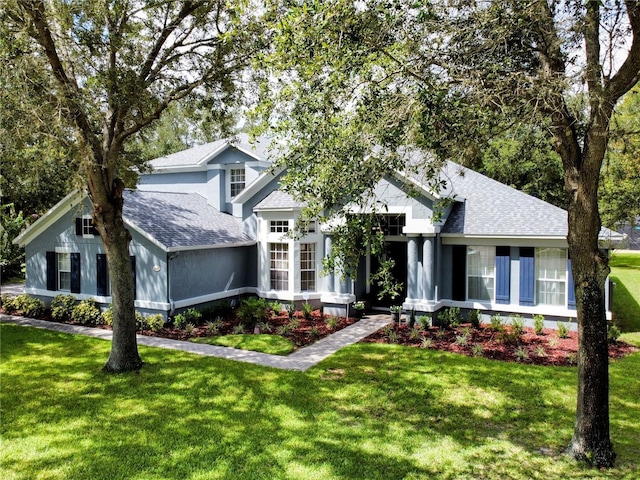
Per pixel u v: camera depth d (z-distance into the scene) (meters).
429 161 8.88
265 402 9.51
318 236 18.66
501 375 11.02
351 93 7.58
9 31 9.32
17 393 10.07
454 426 8.42
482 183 18.59
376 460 7.22
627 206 20.61
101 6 9.92
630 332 15.38
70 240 18.22
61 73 10.18
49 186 20.84
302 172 8.48
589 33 6.59
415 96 6.86
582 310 7.32
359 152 7.66
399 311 16.77
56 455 7.42
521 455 7.38
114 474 6.88
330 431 8.21
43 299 19.22
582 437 7.27
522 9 6.50
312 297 18.66
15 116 9.64
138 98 10.64
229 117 13.52
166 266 16.23
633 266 32.00
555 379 10.70
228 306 18.47
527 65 7.31
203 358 12.57
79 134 10.08
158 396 9.86
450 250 16.70
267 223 19.06
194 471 6.94
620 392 9.88
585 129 7.20
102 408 9.25
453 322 15.77
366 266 19.17
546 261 15.48
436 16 6.86
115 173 12.30
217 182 21.92
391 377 10.95
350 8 6.61
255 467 7.03
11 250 24.91
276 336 14.77
